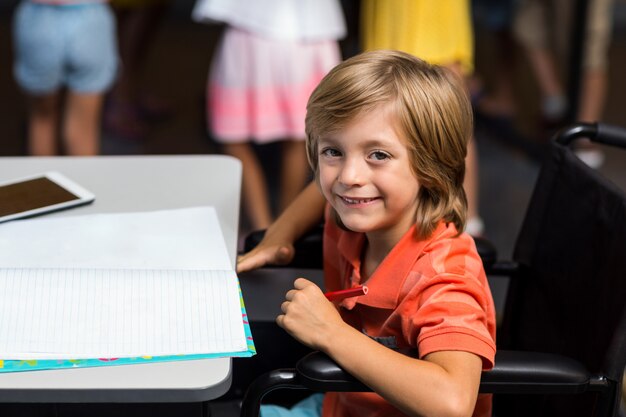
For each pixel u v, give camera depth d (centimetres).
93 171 154
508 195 317
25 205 138
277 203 306
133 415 115
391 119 105
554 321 130
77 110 288
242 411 106
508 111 379
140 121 379
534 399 129
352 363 101
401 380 98
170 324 106
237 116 262
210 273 117
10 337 102
